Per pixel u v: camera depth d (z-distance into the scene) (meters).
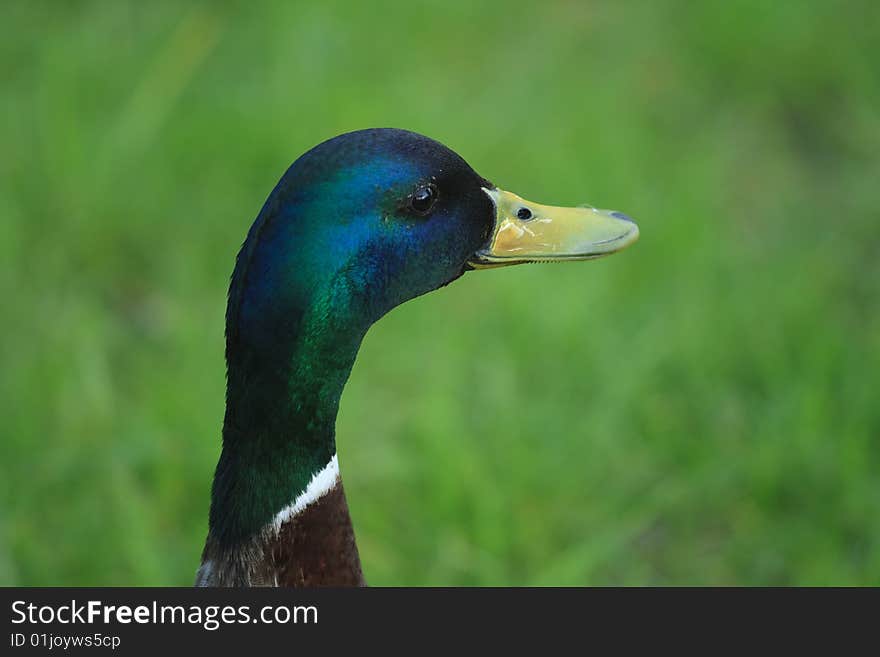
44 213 9.20
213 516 4.37
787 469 7.60
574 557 6.94
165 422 7.64
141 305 9.02
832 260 9.27
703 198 9.64
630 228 4.70
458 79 10.95
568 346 8.26
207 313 8.63
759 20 11.47
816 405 7.79
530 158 9.77
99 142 9.65
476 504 7.21
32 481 7.32
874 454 7.79
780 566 7.27
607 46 11.64
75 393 7.82
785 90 11.17
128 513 6.93
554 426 7.77
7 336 8.23
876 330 8.47
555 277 8.73
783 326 8.52
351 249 4.14
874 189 9.93
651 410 7.94
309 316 4.11
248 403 4.18
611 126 10.27
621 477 7.61
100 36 10.84
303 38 10.95
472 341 8.30
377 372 8.16
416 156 4.25
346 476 7.48
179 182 9.66
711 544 7.50
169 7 11.34
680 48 11.59
